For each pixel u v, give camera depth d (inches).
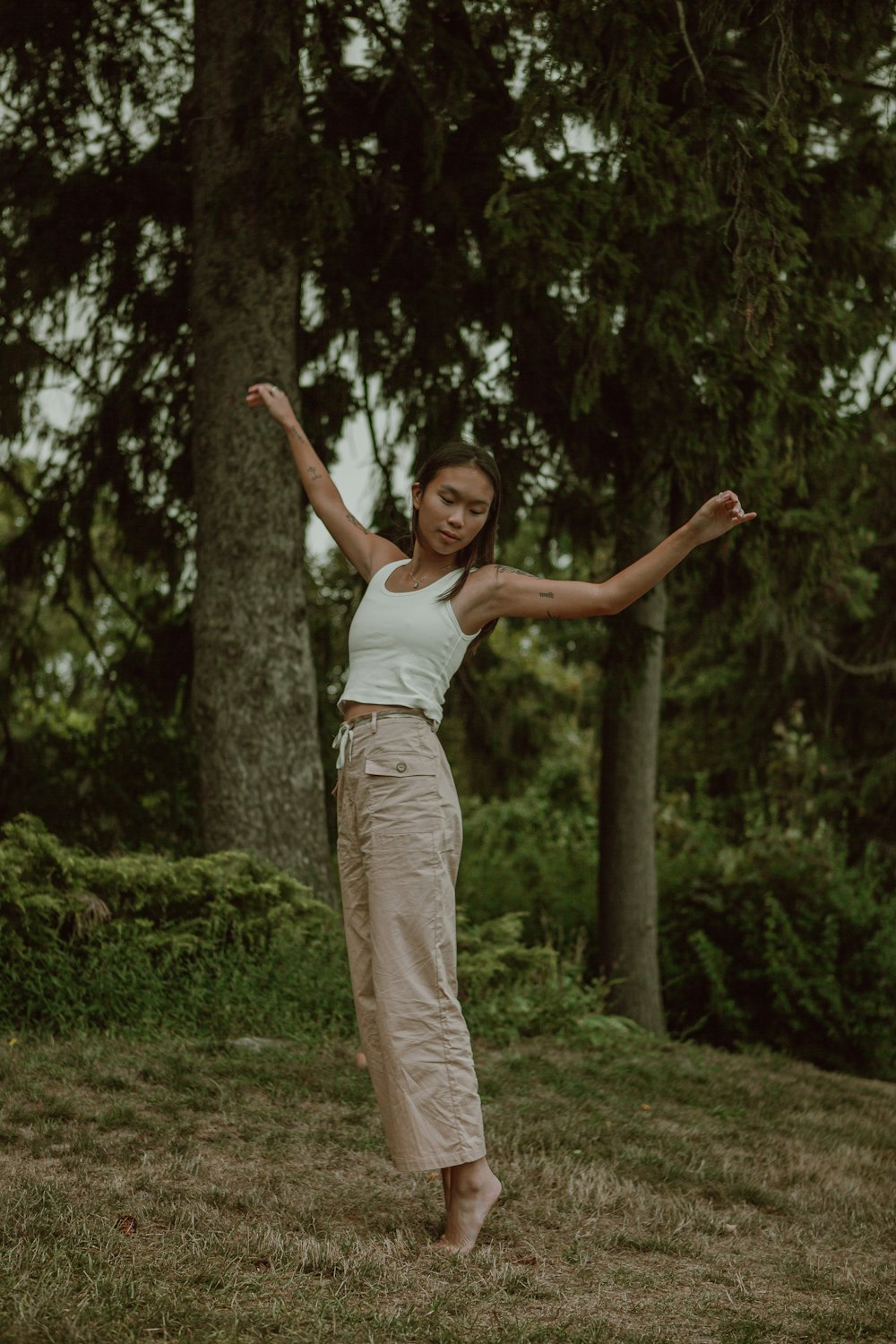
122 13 285.0
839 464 353.7
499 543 337.7
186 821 350.0
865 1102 224.1
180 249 306.3
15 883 200.1
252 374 261.0
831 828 468.1
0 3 264.1
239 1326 91.1
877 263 271.4
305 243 243.8
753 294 220.5
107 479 331.3
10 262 302.2
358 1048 191.3
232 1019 198.1
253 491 260.4
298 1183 131.0
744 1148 173.5
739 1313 105.7
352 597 358.6
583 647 367.9
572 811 575.2
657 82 215.8
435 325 282.4
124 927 207.8
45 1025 188.4
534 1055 214.7
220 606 260.5
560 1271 113.3
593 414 277.1
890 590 481.4
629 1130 168.9
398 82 262.4
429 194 264.4
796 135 233.8
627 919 345.4
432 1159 111.0
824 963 341.1
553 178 228.8
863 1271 122.9
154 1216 115.4
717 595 320.8
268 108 246.2
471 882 451.2
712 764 575.2
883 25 221.3
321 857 262.5
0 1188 119.1
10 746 355.3
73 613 347.9
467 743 382.9
